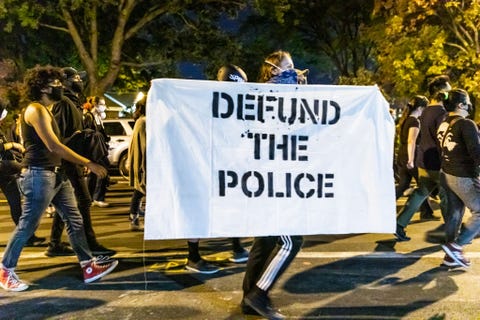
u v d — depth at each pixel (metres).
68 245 6.21
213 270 5.37
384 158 4.26
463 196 5.42
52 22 20.94
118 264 5.65
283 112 4.09
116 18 20.19
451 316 4.32
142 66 21.12
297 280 5.18
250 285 4.31
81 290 4.84
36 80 4.61
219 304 4.55
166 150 3.94
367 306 4.53
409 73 15.88
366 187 4.23
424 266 5.64
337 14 24.78
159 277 5.23
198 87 3.97
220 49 20.62
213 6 19.91
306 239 6.79
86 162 4.66
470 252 6.16
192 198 3.98
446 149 5.46
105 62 21.08
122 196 10.94
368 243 6.58
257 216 4.07
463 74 15.50
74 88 5.50
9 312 4.34
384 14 17.56
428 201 7.92
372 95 4.22
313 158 4.14
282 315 4.20
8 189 6.11
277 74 4.24
